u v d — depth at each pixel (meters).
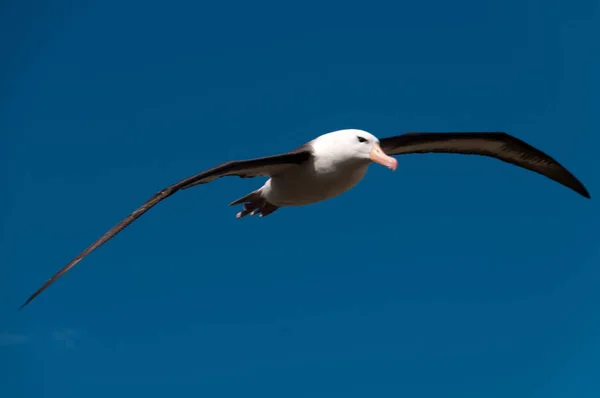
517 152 14.70
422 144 14.22
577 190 15.19
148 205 10.30
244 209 13.84
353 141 12.08
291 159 12.00
